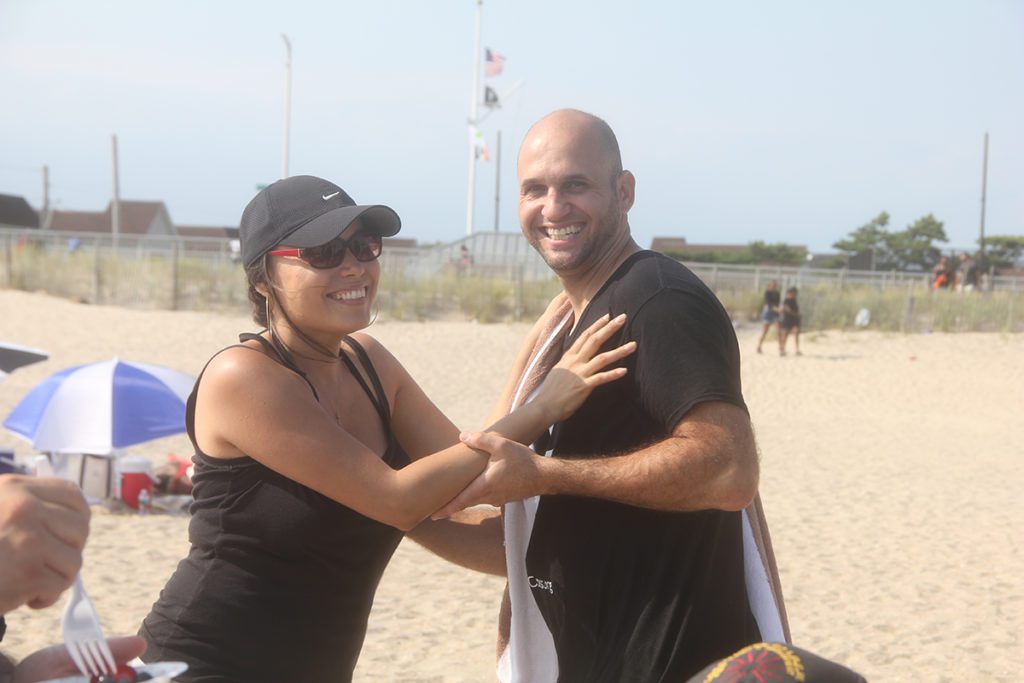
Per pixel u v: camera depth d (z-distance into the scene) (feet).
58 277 79.82
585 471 7.38
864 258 185.47
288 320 7.74
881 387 60.03
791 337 75.87
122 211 224.33
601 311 8.00
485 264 95.86
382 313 75.97
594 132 8.30
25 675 5.04
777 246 187.01
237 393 7.22
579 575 7.97
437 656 18.34
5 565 4.36
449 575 23.39
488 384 56.80
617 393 7.85
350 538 7.47
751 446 7.35
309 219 7.52
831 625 20.52
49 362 54.80
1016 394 58.39
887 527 28.35
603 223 8.30
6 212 216.95
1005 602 21.90
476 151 139.85
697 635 7.62
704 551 7.71
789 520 29.01
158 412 26.50
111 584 21.11
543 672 8.40
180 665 5.18
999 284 102.17
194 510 7.57
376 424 8.25
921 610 21.40
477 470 7.44
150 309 75.82
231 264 84.58
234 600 7.29
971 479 35.55
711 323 7.61
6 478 4.57
